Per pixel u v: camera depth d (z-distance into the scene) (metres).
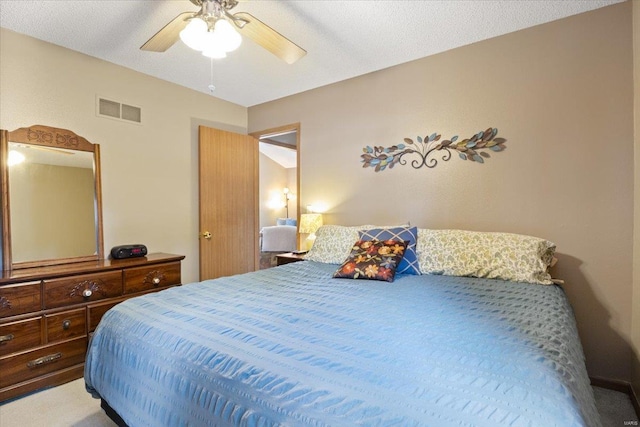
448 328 1.18
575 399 0.75
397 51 2.71
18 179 2.35
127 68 3.00
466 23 2.30
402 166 2.95
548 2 2.08
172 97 3.36
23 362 2.03
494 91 2.51
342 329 1.18
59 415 1.83
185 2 2.04
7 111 2.34
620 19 2.07
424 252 2.31
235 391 0.90
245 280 2.04
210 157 3.64
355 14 2.18
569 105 2.23
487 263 2.09
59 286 2.21
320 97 3.47
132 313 1.46
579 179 2.20
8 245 2.28
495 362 0.91
